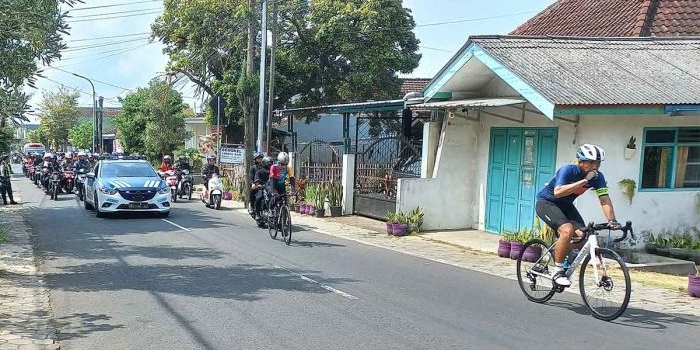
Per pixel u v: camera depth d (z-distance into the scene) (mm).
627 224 7000
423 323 6688
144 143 34344
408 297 7902
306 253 11219
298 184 19328
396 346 5863
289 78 28125
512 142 13461
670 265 10719
